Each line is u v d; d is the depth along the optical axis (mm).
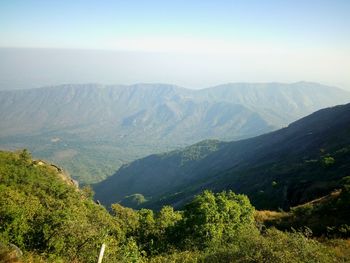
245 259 15375
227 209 24328
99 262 12477
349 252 17297
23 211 16484
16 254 12320
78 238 16016
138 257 18297
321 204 31922
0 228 14453
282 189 62656
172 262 18219
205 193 25484
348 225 24500
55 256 14383
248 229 21969
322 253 15742
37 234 15477
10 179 44781
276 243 15750
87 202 45969
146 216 32344
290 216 32156
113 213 42125
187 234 24844
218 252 17469
